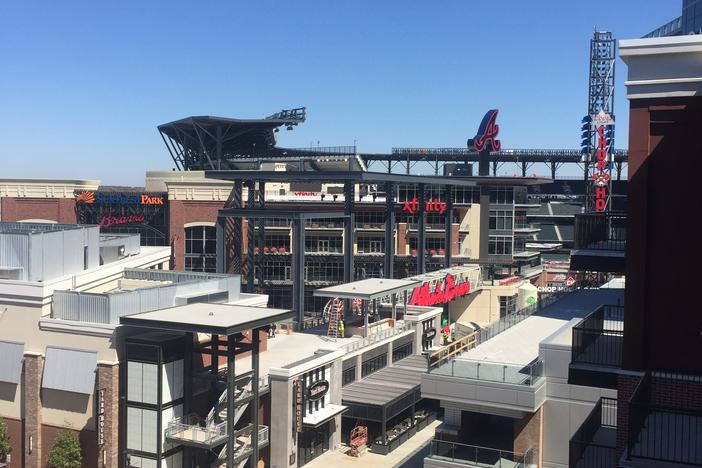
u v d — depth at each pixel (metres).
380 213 117.50
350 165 136.50
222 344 50.78
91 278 58.62
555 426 33.59
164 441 48.72
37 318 52.38
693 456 18.34
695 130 20.55
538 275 133.38
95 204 117.00
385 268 90.44
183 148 145.62
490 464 32.75
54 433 51.66
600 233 31.00
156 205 115.56
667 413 20.88
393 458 59.75
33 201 118.62
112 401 49.06
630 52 20.92
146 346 48.50
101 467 49.34
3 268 54.69
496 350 38.47
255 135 148.62
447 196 108.88
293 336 71.31
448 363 34.41
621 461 18.08
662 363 21.14
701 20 95.75
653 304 21.14
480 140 136.75
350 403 62.53
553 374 33.66
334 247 117.56
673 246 20.84
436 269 120.94
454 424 35.38
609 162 102.38
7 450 52.06
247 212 81.38
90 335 50.38
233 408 49.38
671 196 20.81
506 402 32.69
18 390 53.03
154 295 54.84
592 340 27.20
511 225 121.69
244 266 111.94
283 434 54.56
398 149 175.75
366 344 69.56
